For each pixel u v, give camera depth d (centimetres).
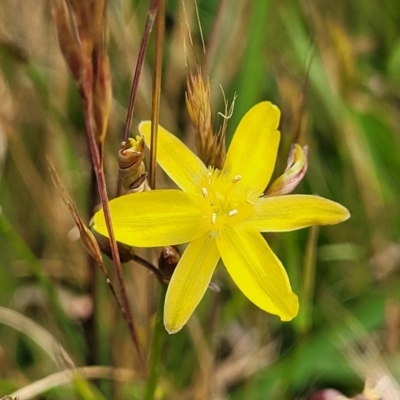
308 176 21
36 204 20
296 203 13
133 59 19
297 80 21
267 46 21
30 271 20
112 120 19
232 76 20
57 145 20
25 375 20
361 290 21
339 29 20
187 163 14
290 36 21
